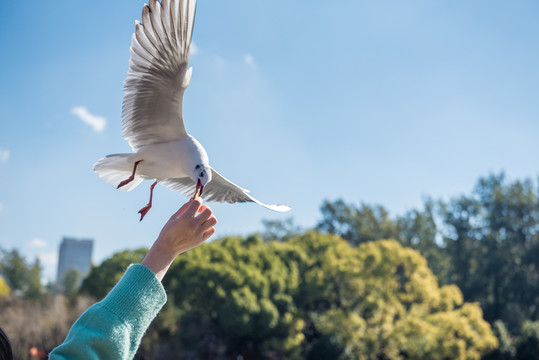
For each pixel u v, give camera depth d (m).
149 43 4.00
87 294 36.81
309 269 45.44
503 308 71.69
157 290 2.13
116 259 37.72
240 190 4.88
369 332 37.81
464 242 80.19
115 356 2.01
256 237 49.59
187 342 35.62
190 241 2.23
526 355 44.88
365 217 88.44
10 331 26.03
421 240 83.12
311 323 42.94
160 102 4.21
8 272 77.88
